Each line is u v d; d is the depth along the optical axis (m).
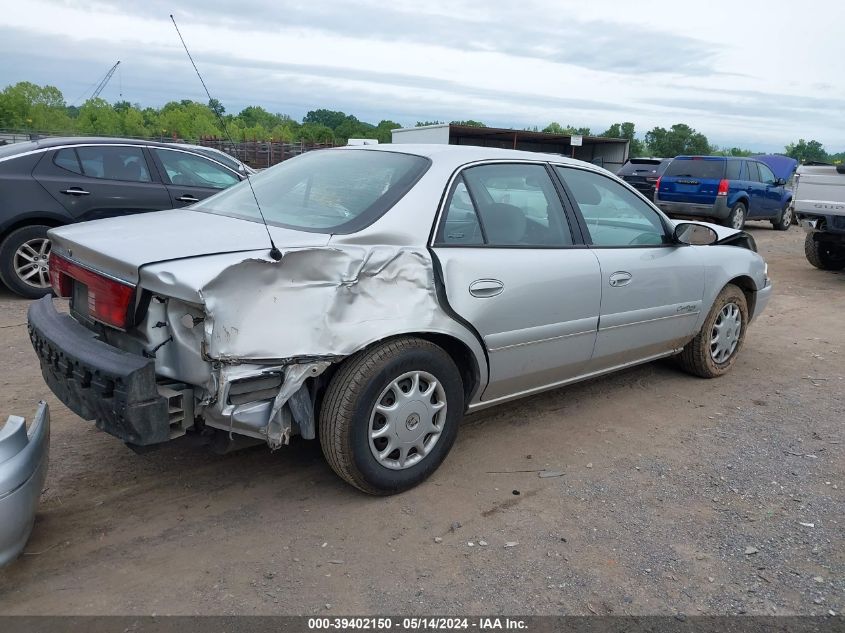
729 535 3.18
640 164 20.44
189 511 3.21
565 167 4.20
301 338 2.86
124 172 7.42
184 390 2.80
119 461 3.65
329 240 3.03
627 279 4.27
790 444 4.22
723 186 14.55
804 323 7.51
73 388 2.88
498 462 3.83
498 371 3.69
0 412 4.16
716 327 5.27
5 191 6.71
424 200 3.38
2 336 5.72
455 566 2.86
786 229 17.36
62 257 3.21
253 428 2.86
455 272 3.36
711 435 4.31
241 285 2.71
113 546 2.92
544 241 3.89
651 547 3.05
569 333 3.97
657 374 5.46
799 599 2.74
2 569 2.74
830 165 10.18
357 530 3.09
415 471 3.40
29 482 2.59
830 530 3.25
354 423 3.09
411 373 3.26
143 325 2.79
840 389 5.30
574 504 3.40
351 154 3.92
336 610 2.57
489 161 3.78
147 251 2.81
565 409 4.65
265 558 2.87
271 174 4.03
